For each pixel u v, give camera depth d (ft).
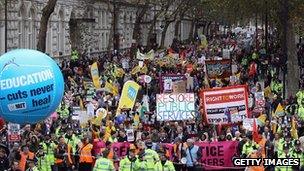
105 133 123.44
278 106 147.02
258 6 248.11
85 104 161.89
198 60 283.18
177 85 181.57
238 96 134.00
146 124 137.59
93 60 267.59
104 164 106.01
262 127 128.98
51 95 76.48
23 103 75.56
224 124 134.31
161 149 108.78
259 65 271.28
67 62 282.15
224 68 212.64
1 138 121.80
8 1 245.24
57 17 318.04
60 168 118.21
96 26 392.68
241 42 491.72
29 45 283.18
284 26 211.82
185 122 134.51
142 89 183.52
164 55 313.53
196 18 498.28
